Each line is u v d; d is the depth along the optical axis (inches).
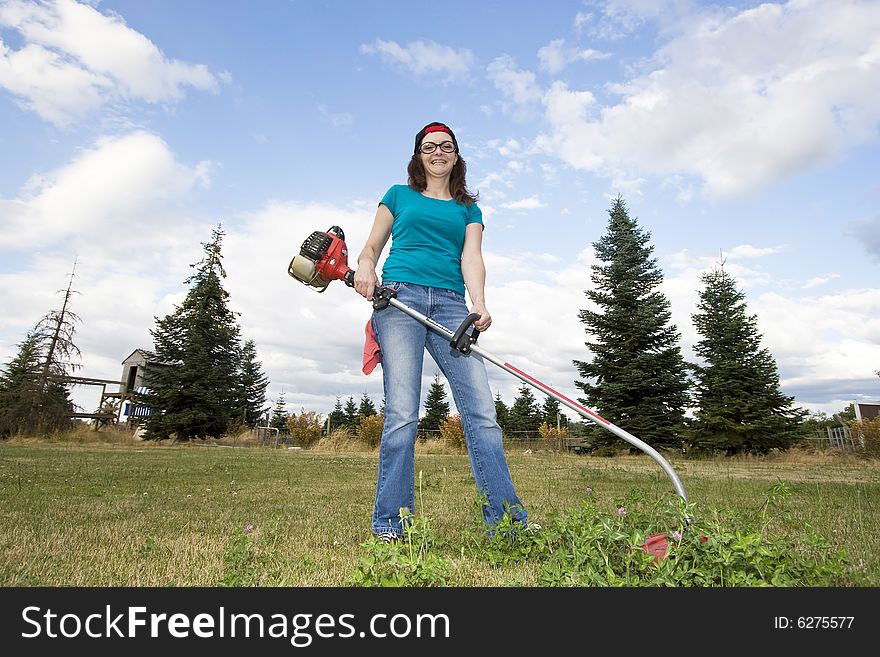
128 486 199.6
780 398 764.0
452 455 596.4
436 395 1427.2
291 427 957.2
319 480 237.0
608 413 755.4
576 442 815.1
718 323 794.2
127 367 1270.9
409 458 104.9
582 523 84.1
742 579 65.4
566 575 68.8
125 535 105.7
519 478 262.1
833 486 227.3
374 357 114.0
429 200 117.7
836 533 111.5
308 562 80.5
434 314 111.9
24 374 901.2
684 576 66.5
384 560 72.5
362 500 167.6
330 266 113.2
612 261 812.6
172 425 925.8
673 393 757.9
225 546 96.0
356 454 593.6
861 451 594.6
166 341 1000.2
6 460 326.3
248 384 1598.2
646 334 770.2
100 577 75.8
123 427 1050.7
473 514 98.7
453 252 116.8
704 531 71.6
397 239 117.0
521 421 1400.1
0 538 100.7
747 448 745.0
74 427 908.0
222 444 935.0
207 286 1032.2
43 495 169.0
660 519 91.7
